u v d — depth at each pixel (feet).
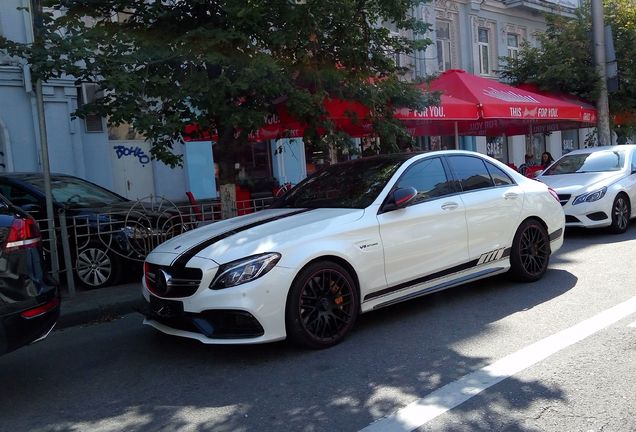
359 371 14.48
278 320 15.15
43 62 21.12
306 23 24.12
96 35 22.03
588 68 51.47
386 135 27.96
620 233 33.30
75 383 15.10
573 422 11.27
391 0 25.50
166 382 14.70
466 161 21.13
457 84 36.68
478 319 18.21
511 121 49.37
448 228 19.10
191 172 46.93
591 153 37.14
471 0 68.54
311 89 26.40
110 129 43.62
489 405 12.17
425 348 15.88
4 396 14.51
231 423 12.12
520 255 21.84
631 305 18.62
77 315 20.89
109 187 43.24
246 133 26.89
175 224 26.45
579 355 14.64
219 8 24.52
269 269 15.03
